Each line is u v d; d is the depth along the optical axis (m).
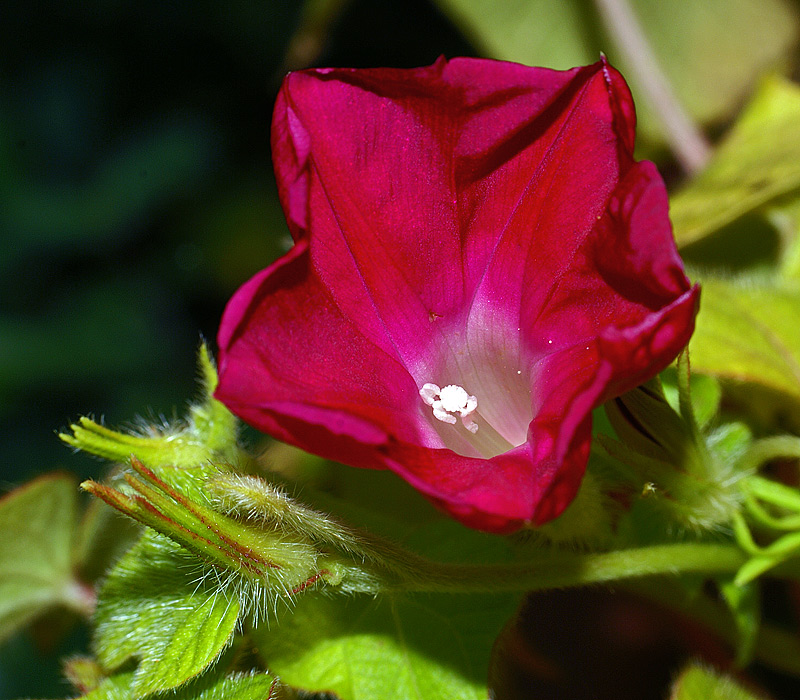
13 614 0.24
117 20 0.47
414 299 0.18
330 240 0.17
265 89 0.46
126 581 0.18
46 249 0.46
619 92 0.16
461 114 0.17
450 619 0.19
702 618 0.22
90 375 0.44
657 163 0.29
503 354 0.18
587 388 0.15
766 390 0.21
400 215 0.17
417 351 0.18
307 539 0.17
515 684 0.28
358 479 0.20
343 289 0.17
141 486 0.16
